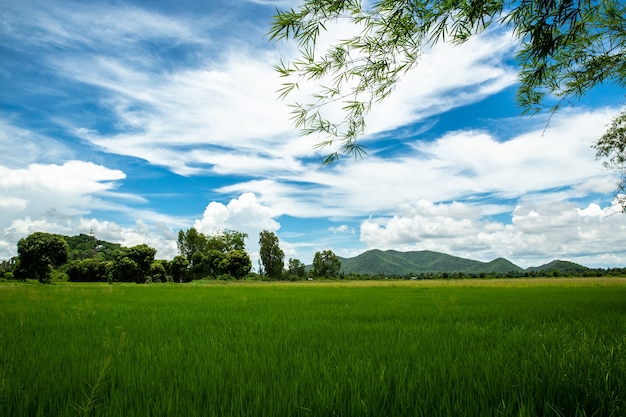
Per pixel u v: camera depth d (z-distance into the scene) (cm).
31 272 5862
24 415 279
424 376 352
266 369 396
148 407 279
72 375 370
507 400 290
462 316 981
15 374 376
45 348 521
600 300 1584
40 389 330
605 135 1461
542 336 589
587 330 680
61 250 6022
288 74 330
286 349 518
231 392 325
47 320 882
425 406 275
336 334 660
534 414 259
